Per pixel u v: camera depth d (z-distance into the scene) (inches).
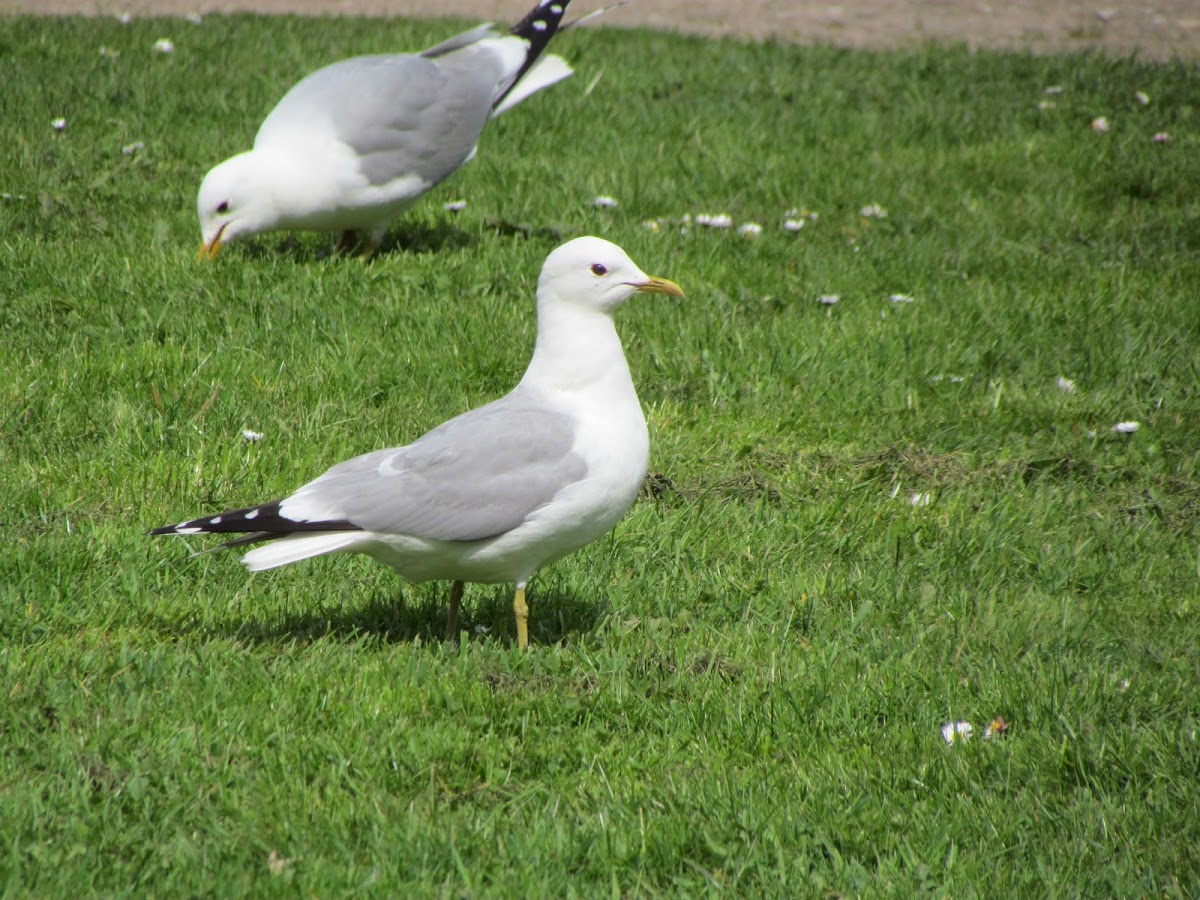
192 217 596.4
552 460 310.8
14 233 554.6
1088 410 480.1
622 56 902.4
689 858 256.8
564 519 312.0
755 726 295.1
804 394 484.7
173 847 246.8
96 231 566.3
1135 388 497.7
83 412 428.8
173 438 419.8
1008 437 466.3
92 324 488.4
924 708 306.5
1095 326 540.1
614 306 322.0
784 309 553.3
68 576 343.9
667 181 686.5
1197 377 503.5
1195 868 254.4
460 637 335.0
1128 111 833.5
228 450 409.7
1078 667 330.0
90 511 379.6
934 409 479.5
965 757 288.0
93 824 250.8
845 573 377.7
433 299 531.5
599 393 322.3
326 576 360.5
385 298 526.9
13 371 447.5
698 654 328.2
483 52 607.5
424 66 581.9
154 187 627.5
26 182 611.5
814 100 831.7
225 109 733.3
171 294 511.2
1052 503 421.4
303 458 411.8
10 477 390.9
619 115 783.1
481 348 490.0
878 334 527.2
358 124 548.7
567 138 746.8
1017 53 977.5
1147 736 293.0
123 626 330.0
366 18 968.9
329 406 442.6
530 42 621.3
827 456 444.8
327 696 297.0
